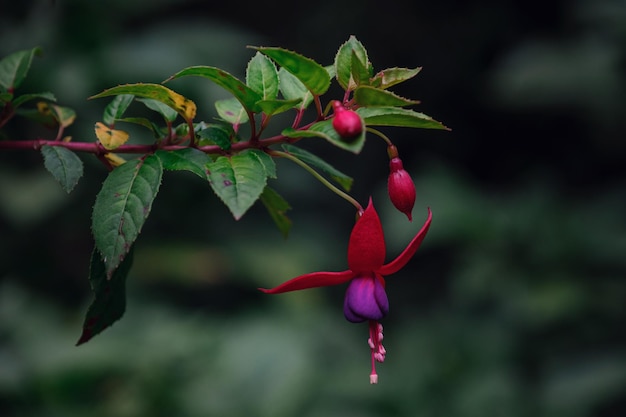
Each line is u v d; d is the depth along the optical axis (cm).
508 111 825
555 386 557
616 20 689
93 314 217
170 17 816
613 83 672
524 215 626
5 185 554
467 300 632
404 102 184
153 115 539
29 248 605
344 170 884
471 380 561
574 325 595
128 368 499
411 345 608
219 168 186
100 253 200
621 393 583
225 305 729
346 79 198
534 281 604
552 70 679
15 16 572
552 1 782
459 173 875
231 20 886
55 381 488
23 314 538
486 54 849
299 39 902
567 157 834
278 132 597
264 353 531
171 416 490
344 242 850
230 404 499
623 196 652
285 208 248
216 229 653
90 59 543
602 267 604
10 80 236
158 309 577
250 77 207
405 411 544
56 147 211
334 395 546
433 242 629
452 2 858
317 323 635
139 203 187
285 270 638
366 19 883
